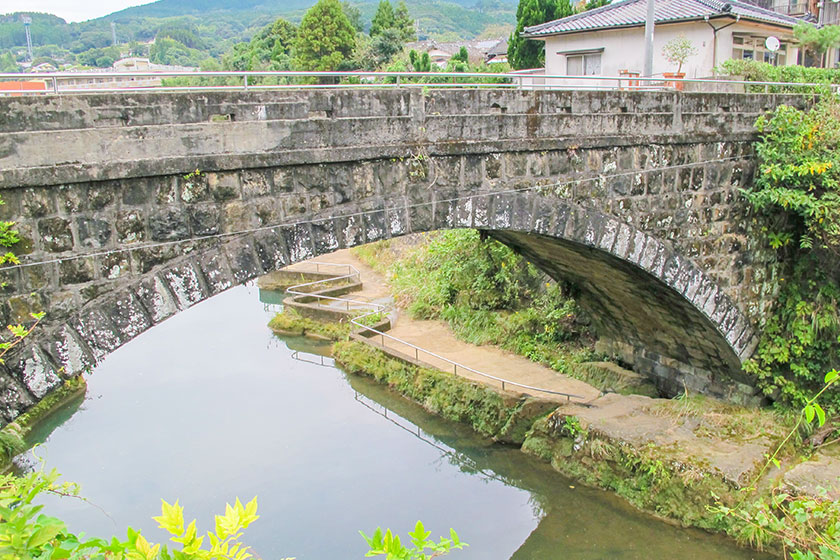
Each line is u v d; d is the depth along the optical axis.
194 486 13.91
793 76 17.22
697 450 12.52
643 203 11.92
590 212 11.31
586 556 11.60
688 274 12.73
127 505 13.23
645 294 13.92
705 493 11.80
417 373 18.06
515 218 10.57
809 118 12.78
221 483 14.05
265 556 11.82
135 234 7.58
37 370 7.05
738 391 14.59
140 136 7.43
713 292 13.13
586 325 18.34
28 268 6.97
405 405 17.84
